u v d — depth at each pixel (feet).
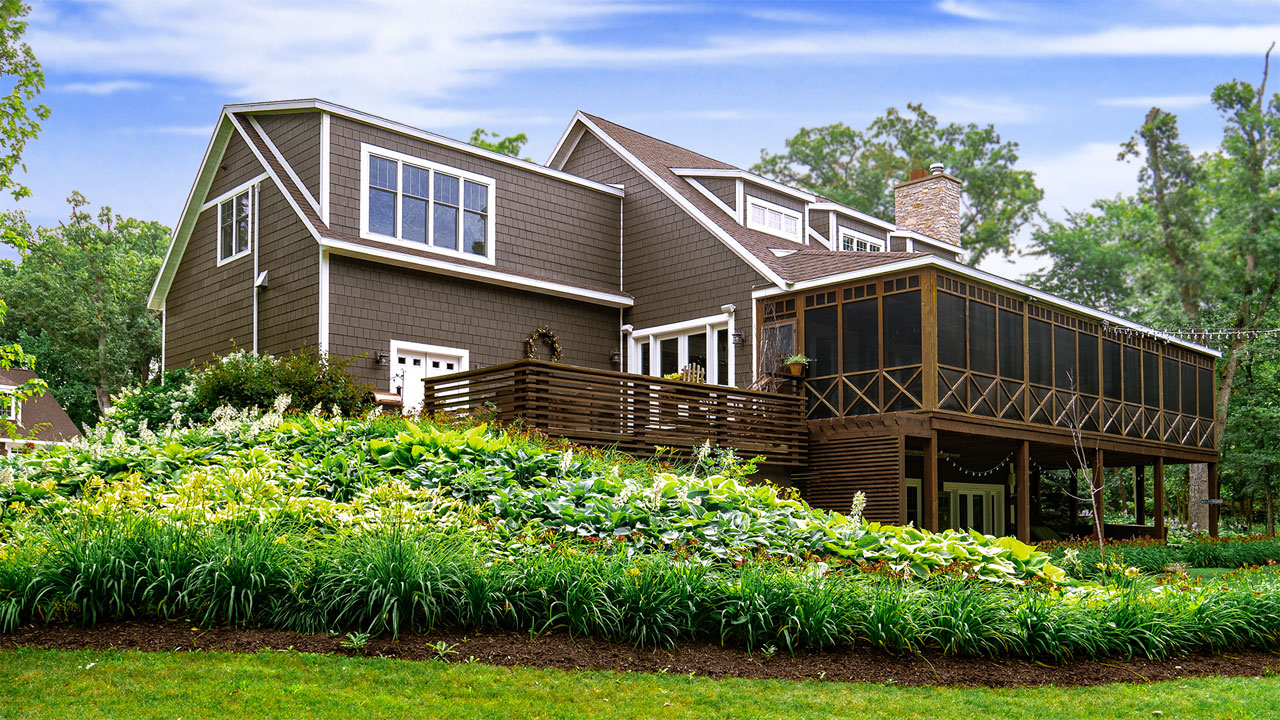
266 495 24.75
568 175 57.98
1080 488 81.61
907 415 45.57
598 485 27.91
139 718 14.64
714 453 44.34
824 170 154.81
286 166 50.67
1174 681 20.34
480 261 53.36
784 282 51.19
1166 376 66.54
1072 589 24.98
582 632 19.74
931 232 83.56
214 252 55.83
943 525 65.72
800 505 29.45
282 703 15.48
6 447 46.55
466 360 51.96
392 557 19.61
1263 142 94.12
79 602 18.99
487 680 17.04
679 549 23.26
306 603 19.27
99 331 99.76
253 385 42.24
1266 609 24.84
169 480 28.04
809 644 20.10
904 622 20.54
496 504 25.86
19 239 34.12
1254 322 90.12
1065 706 17.98
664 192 58.70
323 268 46.98
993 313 49.93
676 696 17.02
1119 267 124.88
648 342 59.16
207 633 18.56
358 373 47.70
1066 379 55.42
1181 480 100.42
